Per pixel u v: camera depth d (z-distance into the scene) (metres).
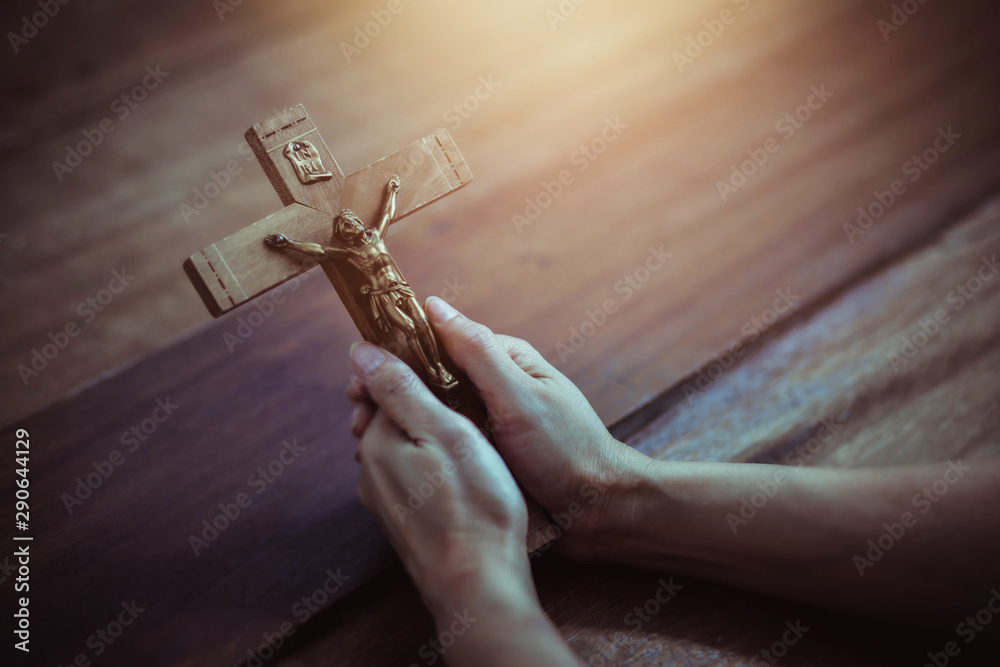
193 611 0.72
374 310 0.69
